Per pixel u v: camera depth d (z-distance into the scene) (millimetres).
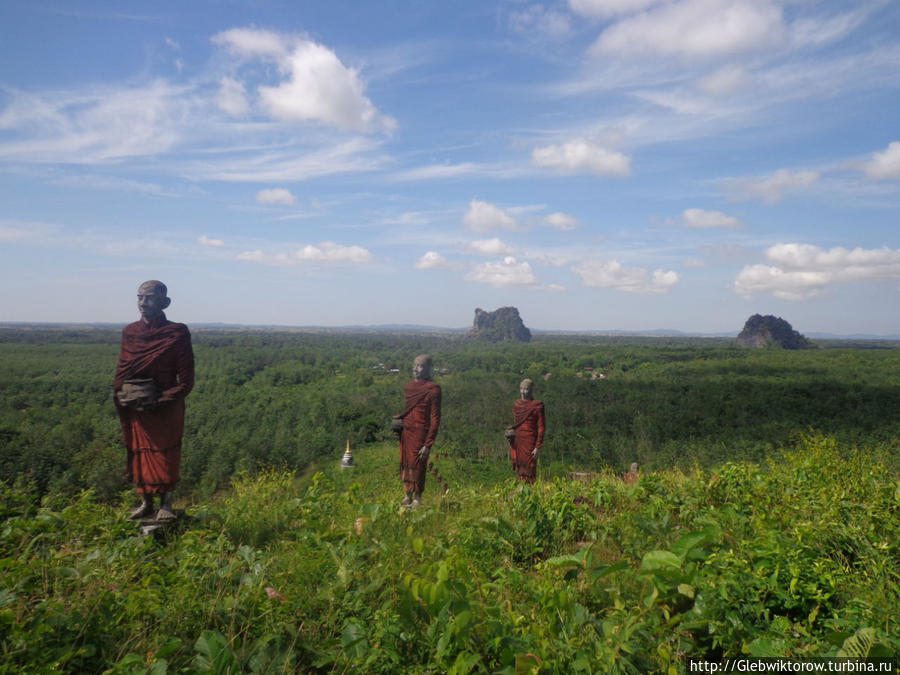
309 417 57844
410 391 6324
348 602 2971
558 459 39875
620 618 2689
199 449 40281
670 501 5090
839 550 3350
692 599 2818
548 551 4156
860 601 2605
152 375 4434
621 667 2324
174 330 4535
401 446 6391
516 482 6105
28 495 4180
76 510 4105
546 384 79500
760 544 3223
